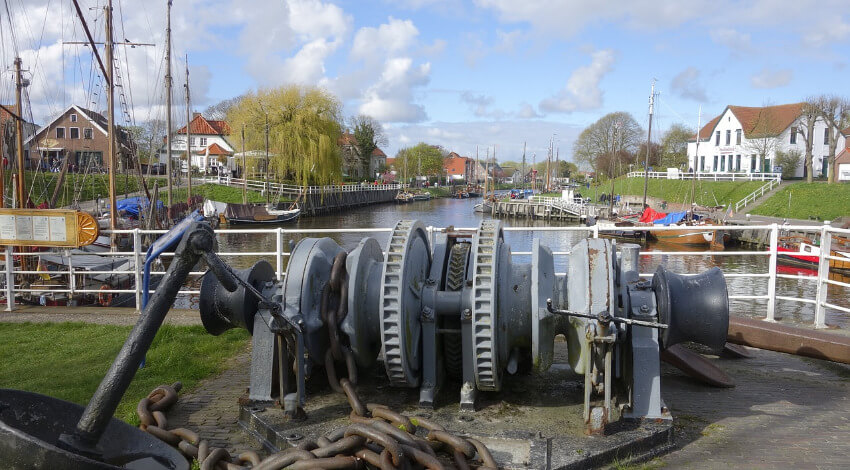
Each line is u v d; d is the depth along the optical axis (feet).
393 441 11.84
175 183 192.54
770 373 20.93
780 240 101.04
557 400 16.93
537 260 15.96
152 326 11.45
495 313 15.46
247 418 16.14
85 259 54.70
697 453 14.53
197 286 54.13
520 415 15.84
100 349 23.66
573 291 15.64
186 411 17.34
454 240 18.76
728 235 124.26
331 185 239.50
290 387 16.89
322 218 210.38
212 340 24.62
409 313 16.06
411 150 461.78
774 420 16.58
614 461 13.84
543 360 16.07
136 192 164.96
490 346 15.47
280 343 15.69
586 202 248.52
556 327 16.55
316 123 208.13
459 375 18.13
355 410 15.40
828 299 62.95
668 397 18.42
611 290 14.85
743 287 72.59
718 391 18.99
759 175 188.14
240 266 79.25
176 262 11.85
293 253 16.84
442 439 13.21
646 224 139.85
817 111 172.55
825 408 17.51
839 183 164.35
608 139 309.22
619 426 15.05
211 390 19.10
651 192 214.28
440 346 17.29
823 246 26.55
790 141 205.98
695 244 127.13
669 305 15.33
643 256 111.55
